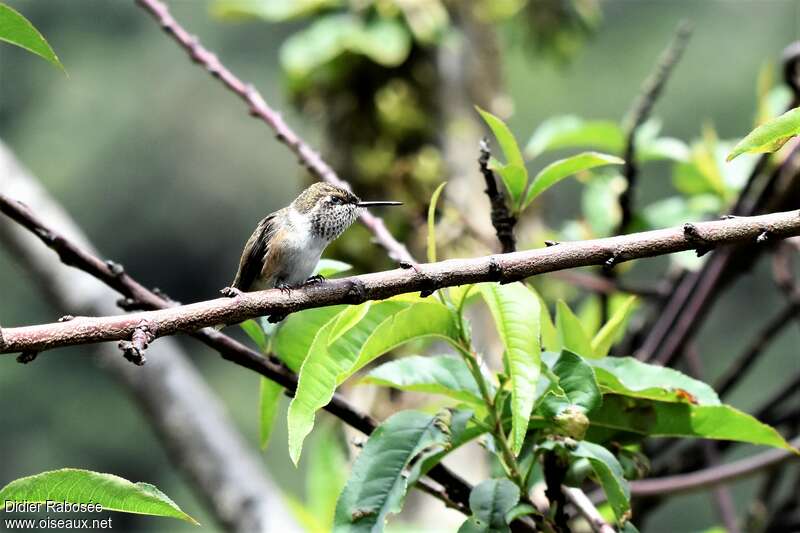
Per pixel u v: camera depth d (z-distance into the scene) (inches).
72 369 1797.5
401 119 489.4
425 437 216.8
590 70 1861.5
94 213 2057.1
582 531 331.3
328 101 510.0
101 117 2116.1
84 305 377.1
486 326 406.9
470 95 509.7
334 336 204.2
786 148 371.2
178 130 2114.9
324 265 272.2
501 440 218.7
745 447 1007.0
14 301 1812.3
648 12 1967.3
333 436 343.6
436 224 471.5
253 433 1601.9
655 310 392.2
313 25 506.6
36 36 195.5
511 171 233.6
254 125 2095.2
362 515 208.8
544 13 596.1
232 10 515.2
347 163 497.4
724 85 1875.0
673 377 235.9
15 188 400.2
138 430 1749.5
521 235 496.1
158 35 2169.0
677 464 375.6
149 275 2087.8
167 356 400.2
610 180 408.8
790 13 1940.2
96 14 2212.1
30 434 1738.4
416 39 504.1
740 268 378.6
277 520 369.4
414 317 212.5
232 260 2057.1
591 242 200.4
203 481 381.7
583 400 213.6
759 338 387.9
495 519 207.0
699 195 395.2
